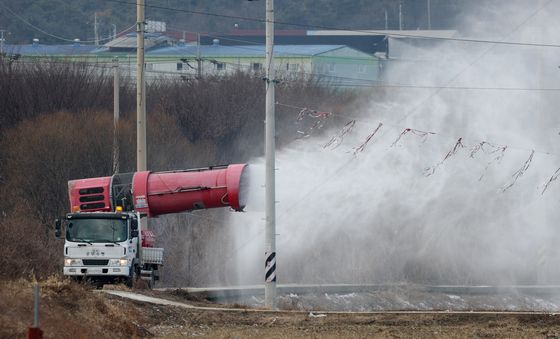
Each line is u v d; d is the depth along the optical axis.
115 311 98.50
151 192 154.75
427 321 111.38
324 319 112.44
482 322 111.50
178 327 104.12
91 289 112.56
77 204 155.00
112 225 135.38
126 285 135.75
